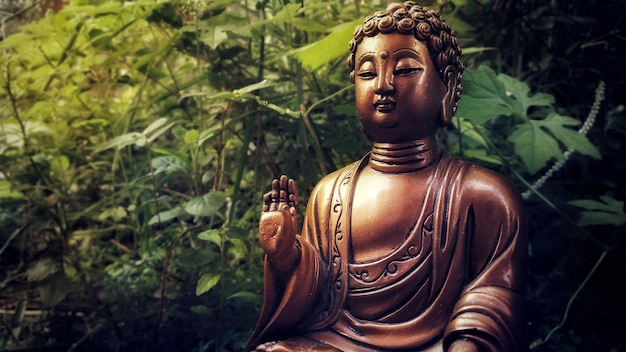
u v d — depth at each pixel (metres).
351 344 1.55
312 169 2.29
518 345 1.43
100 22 2.65
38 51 2.81
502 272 1.48
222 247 2.07
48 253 2.62
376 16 1.59
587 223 2.01
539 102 2.14
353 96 2.43
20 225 2.69
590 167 2.54
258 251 2.49
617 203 2.08
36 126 2.69
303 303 1.58
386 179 1.60
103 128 2.86
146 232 2.57
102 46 2.66
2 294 2.60
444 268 1.51
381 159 1.62
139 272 2.50
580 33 2.63
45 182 2.63
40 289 2.39
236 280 2.32
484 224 1.51
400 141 1.59
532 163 1.98
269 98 2.36
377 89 1.54
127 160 3.04
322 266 1.63
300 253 1.58
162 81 3.04
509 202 1.52
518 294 1.47
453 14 2.45
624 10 2.55
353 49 1.63
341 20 2.39
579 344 2.15
